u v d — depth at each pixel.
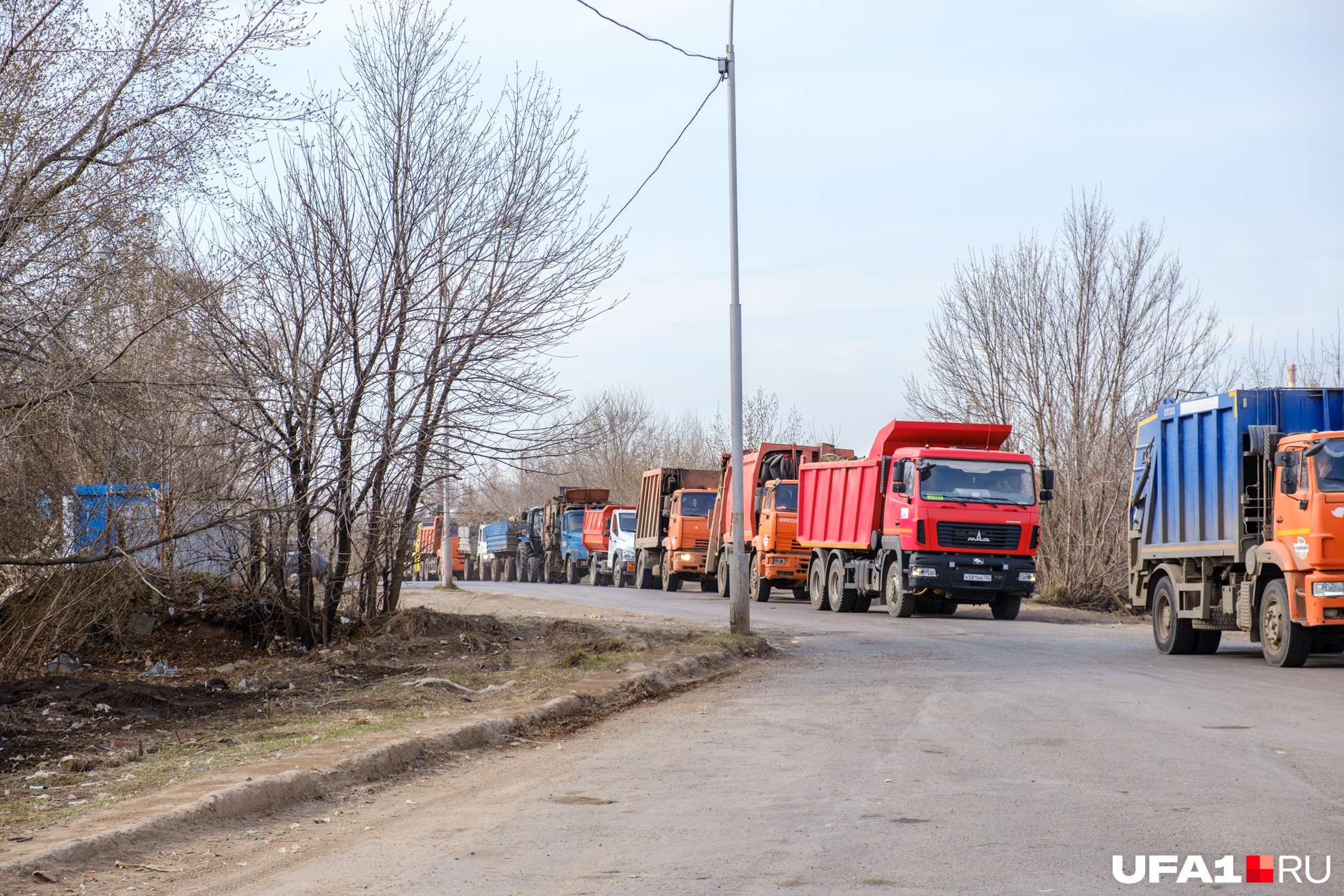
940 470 23.30
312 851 6.03
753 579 31.92
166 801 6.72
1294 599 14.37
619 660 13.92
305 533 14.62
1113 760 8.02
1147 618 27.77
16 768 8.23
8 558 10.77
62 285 10.48
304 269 14.21
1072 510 30.31
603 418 18.25
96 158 10.62
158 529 11.99
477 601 27.48
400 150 14.75
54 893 5.26
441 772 8.30
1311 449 14.26
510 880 5.31
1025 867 5.32
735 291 17.52
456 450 14.95
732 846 5.82
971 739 8.97
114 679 12.10
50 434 10.57
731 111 17.61
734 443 17.41
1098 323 30.98
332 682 12.59
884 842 5.82
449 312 14.73
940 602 26.64
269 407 13.62
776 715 10.55
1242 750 8.36
